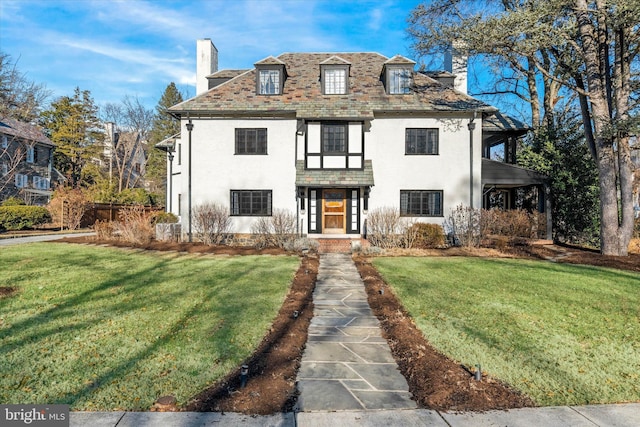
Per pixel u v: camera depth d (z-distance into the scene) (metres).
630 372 4.36
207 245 15.20
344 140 16.70
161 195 42.25
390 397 3.78
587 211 17.14
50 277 9.00
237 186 17.16
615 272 10.30
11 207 21.14
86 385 3.86
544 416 3.42
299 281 9.20
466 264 11.44
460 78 19.89
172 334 5.35
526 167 18.44
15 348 4.78
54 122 43.53
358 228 17.48
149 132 54.69
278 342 5.21
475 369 4.36
